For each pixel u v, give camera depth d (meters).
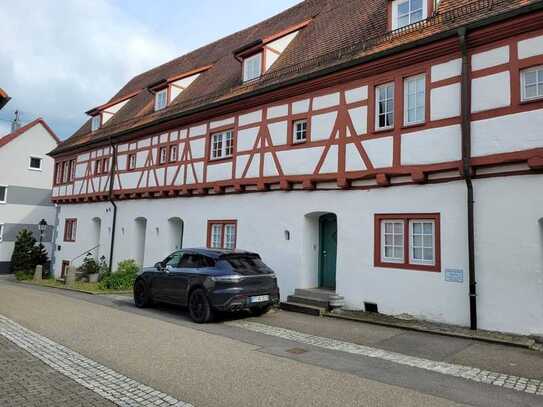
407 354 6.89
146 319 9.66
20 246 26.31
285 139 12.41
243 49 14.51
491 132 8.45
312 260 12.20
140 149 18.53
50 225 32.28
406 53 9.77
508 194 8.30
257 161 13.16
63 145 25.06
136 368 6.05
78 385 5.39
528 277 7.94
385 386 5.38
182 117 16.05
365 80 10.69
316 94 11.74
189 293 9.66
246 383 5.45
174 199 16.72
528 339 7.61
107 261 19.92
